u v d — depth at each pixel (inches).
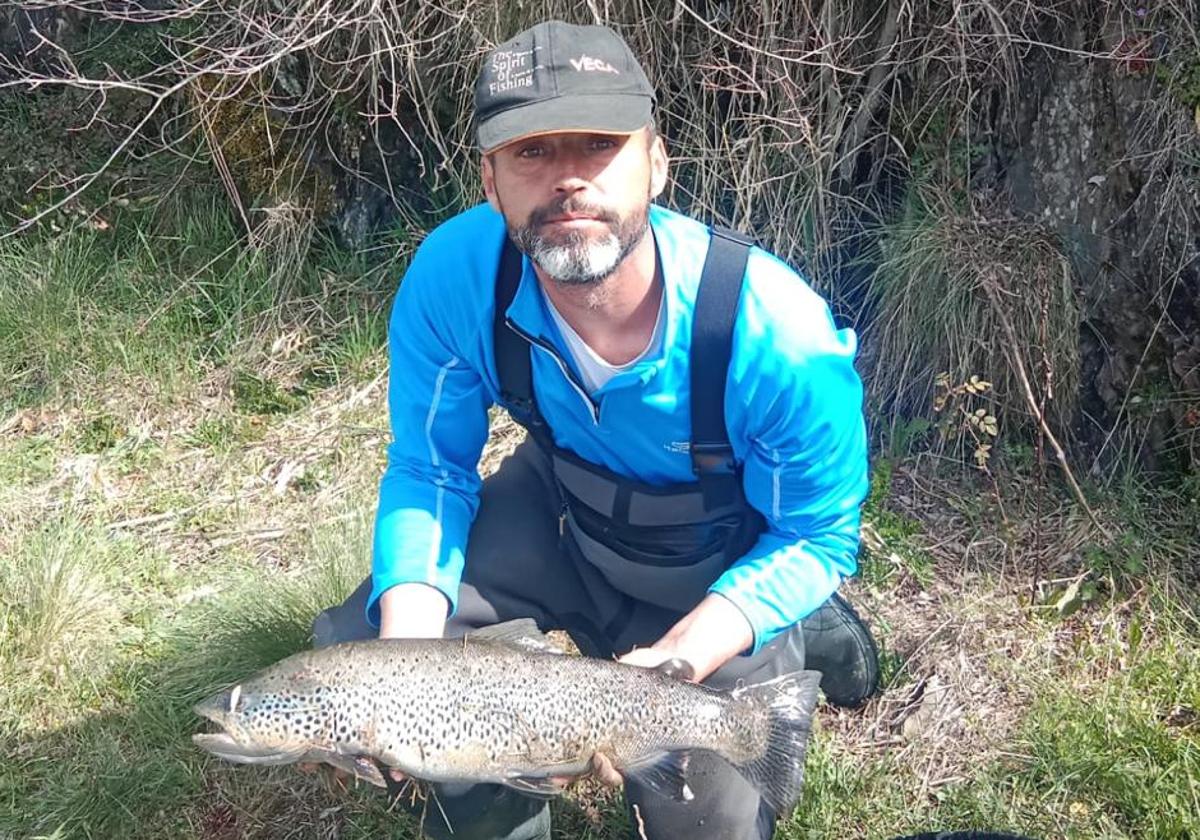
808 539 52.5
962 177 88.6
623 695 47.2
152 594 77.7
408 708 45.6
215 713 45.6
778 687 49.6
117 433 93.3
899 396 86.6
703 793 53.4
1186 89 76.7
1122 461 80.9
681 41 94.0
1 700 69.1
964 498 81.5
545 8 92.0
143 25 109.2
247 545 82.4
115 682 70.6
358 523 77.5
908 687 68.9
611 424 51.2
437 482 56.1
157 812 63.5
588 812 62.7
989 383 80.3
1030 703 66.7
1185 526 76.7
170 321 100.7
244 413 95.6
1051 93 83.2
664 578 55.7
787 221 92.7
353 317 101.0
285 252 103.3
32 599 73.0
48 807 63.2
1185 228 77.3
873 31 91.4
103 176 107.9
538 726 46.3
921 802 62.1
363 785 61.6
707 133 95.2
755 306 47.9
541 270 46.5
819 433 49.8
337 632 54.9
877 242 92.4
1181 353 78.4
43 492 87.6
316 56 96.5
